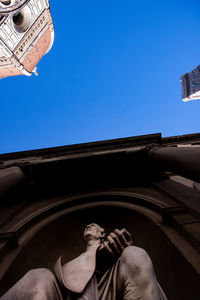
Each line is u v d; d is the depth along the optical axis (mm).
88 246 3502
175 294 4383
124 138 12398
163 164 7074
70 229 7211
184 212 5672
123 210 7367
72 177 9703
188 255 4109
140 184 9234
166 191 7453
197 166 4742
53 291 2307
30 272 2453
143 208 6977
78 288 2375
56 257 6391
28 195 9008
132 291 2236
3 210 7617
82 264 2779
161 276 5012
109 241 3123
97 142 12688
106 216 7586
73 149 12656
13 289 2188
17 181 7852
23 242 5633
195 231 4586
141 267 2398
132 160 9586
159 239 5449
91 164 9648
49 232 6668
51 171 9484
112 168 9758
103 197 8172
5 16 16125
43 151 12734
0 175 7059
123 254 2719
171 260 4656
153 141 12281
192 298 3832
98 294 2486
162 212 5805
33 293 2129
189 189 7531
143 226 6508
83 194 8570
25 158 12406
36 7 19031
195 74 29172
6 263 4711
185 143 12539
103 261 2996
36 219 6844
